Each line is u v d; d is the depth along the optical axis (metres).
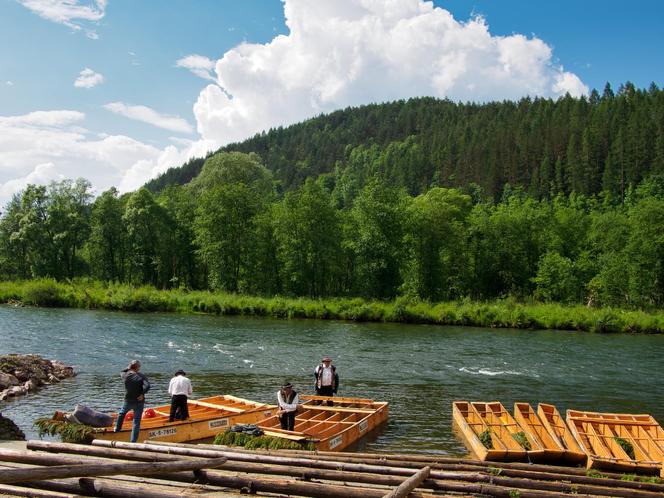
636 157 113.88
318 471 9.61
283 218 71.56
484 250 79.94
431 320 54.00
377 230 68.19
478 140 153.25
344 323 51.97
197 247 79.62
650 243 64.00
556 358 33.47
